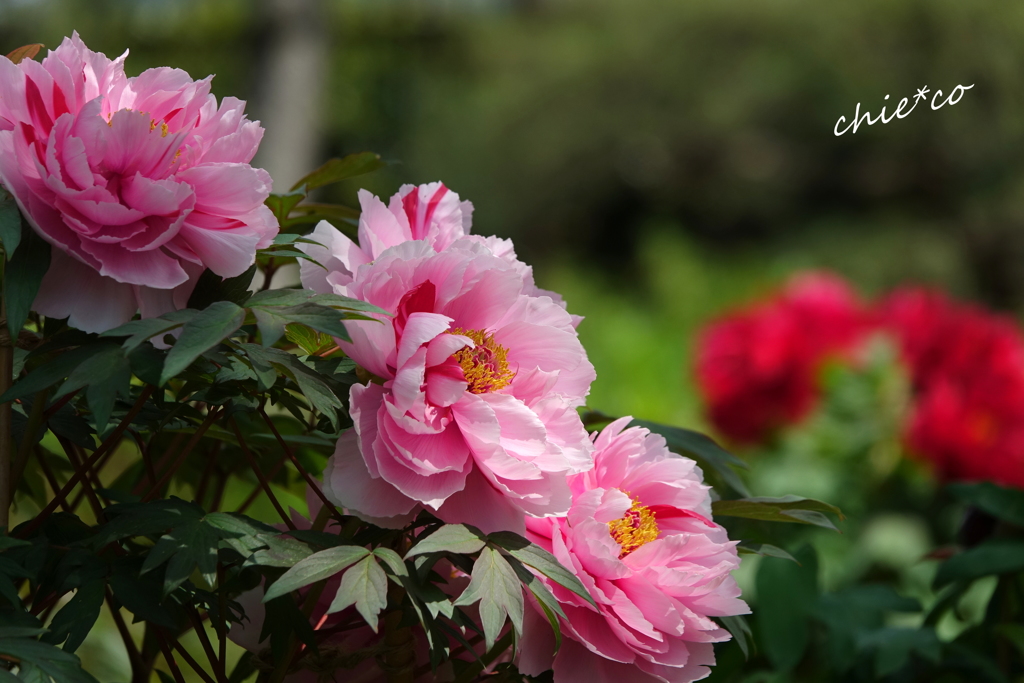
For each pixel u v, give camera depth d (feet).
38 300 6.31
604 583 6.57
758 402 13.76
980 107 75.05
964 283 73.46
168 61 61.62
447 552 6.43
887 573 11.99
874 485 12.86
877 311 14.48
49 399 6.68
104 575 6.38
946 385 12.23
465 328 6.57
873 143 78.48
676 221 83.25
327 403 6.31
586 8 88.38
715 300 55.83
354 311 6.32
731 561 6.66
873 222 77.77
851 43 78.07
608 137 82.58
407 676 6.61
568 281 59.93
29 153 6.31
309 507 6.90
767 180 81.41
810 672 8.53
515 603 6.32
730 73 81.82
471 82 81.82
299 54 44.83
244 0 59.82
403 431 6.39
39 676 6.15
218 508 7.53
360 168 7.45
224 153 6.47
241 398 6.63
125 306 6.36
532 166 81.61
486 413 6.39
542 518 6.61
